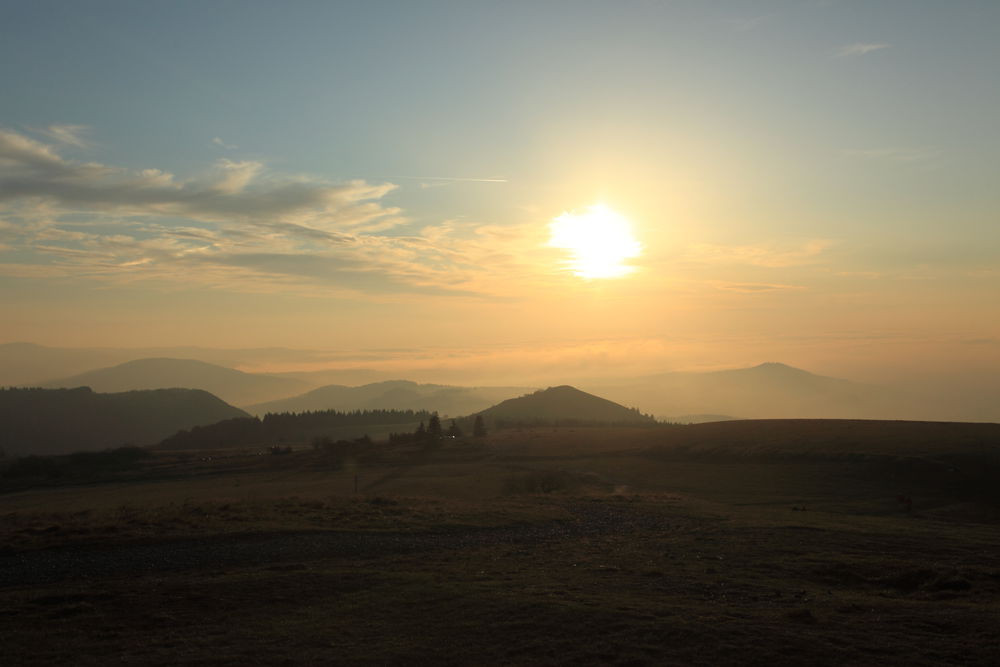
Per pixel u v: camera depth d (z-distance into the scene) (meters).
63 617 20.62
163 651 17.19
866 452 98.44
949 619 19.05
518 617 19.55
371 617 20.16
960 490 77.19
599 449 150.75
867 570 27.52
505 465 139.50
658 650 16.39
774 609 20.66
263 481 130.12
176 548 31.81
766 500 73.12
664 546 34.50
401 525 40.75
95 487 130.25
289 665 16.02
